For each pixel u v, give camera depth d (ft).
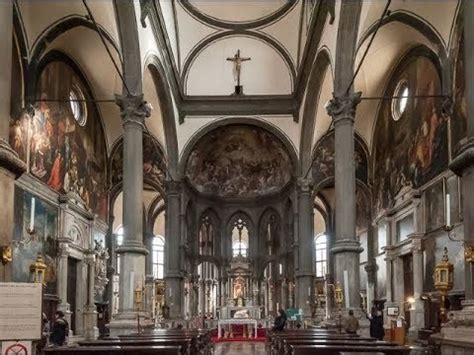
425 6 63.46
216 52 101.24
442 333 30.09
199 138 101.81
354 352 24.89
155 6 69.56
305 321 92.89
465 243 28.84
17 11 59.26
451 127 62.34
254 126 107.55
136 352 30.09
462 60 59.82
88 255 80.79
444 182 63.93
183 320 96.53
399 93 81.30
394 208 80.74
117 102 62.34
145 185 110.73
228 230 121.39
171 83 90.63
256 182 119.65
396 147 82.12
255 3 95.71
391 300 81.15
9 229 28.17
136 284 58.18
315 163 99.45
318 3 70.18
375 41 73.15
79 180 80.23
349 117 61.00
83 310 79.20
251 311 109.09
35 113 64.64
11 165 28.25
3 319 22.38
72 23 65.10
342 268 57.93
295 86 99.50
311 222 98.84
